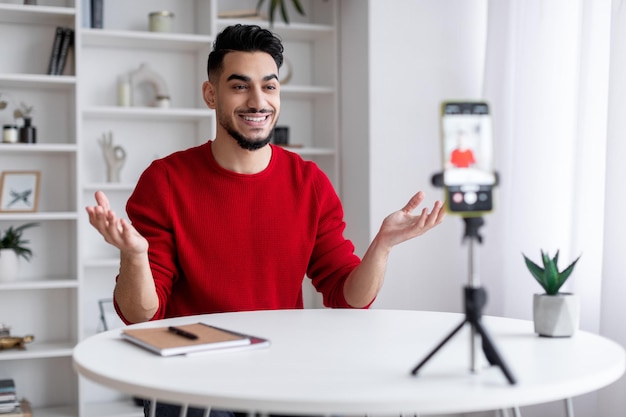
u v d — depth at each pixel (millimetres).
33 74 3740
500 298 3504
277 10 4125
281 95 4094
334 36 3984
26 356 3416
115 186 3635
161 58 3943
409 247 3715
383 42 3703
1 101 3658
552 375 1162
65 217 3537
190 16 3982
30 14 3527
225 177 2066
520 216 3348
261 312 1838
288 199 2123
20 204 3656
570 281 3041
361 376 1162
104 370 1219
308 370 1206
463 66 3807
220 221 2045
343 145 3986
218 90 2045
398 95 3730
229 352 1355
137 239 1564
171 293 2070
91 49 3836
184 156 2117
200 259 2027
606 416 2779
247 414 1985
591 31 2949
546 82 3258
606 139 2855
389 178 3723
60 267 3818
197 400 1080
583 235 2984
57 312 3812
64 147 3529
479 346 1191
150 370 1219
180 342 1373
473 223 1164
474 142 1172
